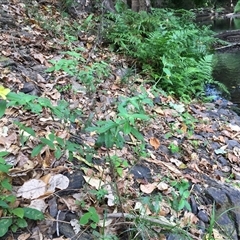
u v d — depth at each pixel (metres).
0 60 3.17
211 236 1.83
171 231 1.78
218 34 9.26
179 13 8.61
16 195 1.78
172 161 2.60
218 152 3.02
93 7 5.91
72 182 1.93
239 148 3.21
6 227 1.54
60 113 1.68
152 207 1.90
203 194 2.26
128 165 2.30
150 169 2.35
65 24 4.81
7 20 4.00
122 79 3.76
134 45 4.73
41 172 1.98
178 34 4.78
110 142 1.62
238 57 7.20
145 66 4.43
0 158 1.68
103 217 1.78
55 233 1.66
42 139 1.74
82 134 2.39
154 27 5.47
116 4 6.11
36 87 3.02
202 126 3.52
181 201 1.95
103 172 2.00
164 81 4.25
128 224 1.77
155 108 3.48
